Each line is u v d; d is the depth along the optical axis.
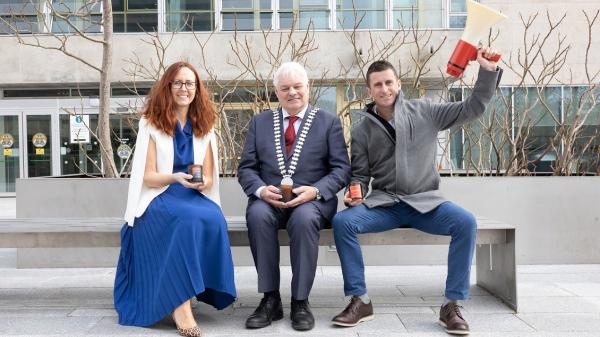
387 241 3.28
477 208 4.47
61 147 12.42
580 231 4.46
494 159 6.90
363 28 11.09
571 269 4.32
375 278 4.16
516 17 10.95
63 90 12.32
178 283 2.84
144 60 11.01
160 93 3.17
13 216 8.73
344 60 10.55
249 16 11.20
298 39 10.45
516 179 4.47
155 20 11.26
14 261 4.94
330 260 4.64
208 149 3.29
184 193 3.11
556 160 5.41
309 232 2.95
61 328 2.98
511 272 3.26
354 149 3.38
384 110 3.33
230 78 10.77
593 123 9.69
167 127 3.14
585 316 3.12
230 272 2.99
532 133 10.05
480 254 3.81
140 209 3.01
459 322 2.82
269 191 3.08
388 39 10.47
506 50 10.90
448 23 11.03
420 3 11.05
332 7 11.10
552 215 4.47
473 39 3.04
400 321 3.07
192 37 10.88
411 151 3.22
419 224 3.20
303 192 3.09
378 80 3.22
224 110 5.85
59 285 4.01
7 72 11.47
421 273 4.33
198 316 3.22
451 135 6.20
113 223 3.56
